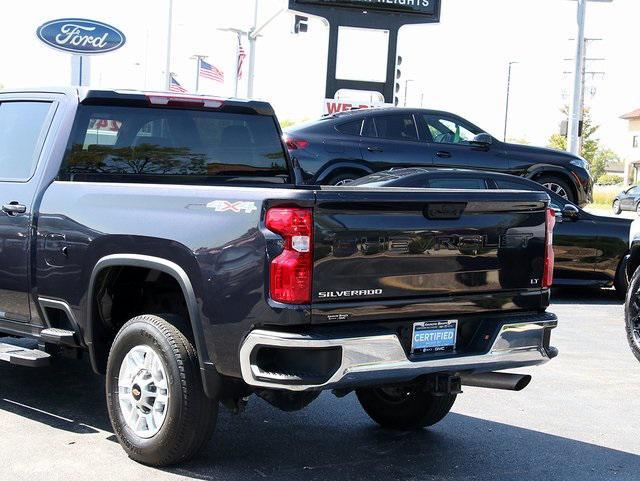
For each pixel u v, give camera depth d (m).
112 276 5.61
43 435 5.83
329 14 25.38
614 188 92.94
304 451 5.70
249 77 31.80
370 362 4.77
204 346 4.96
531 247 5.48
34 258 5.97
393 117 15.28
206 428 5.14
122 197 5.47
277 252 4.67
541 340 5.47
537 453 5.83
